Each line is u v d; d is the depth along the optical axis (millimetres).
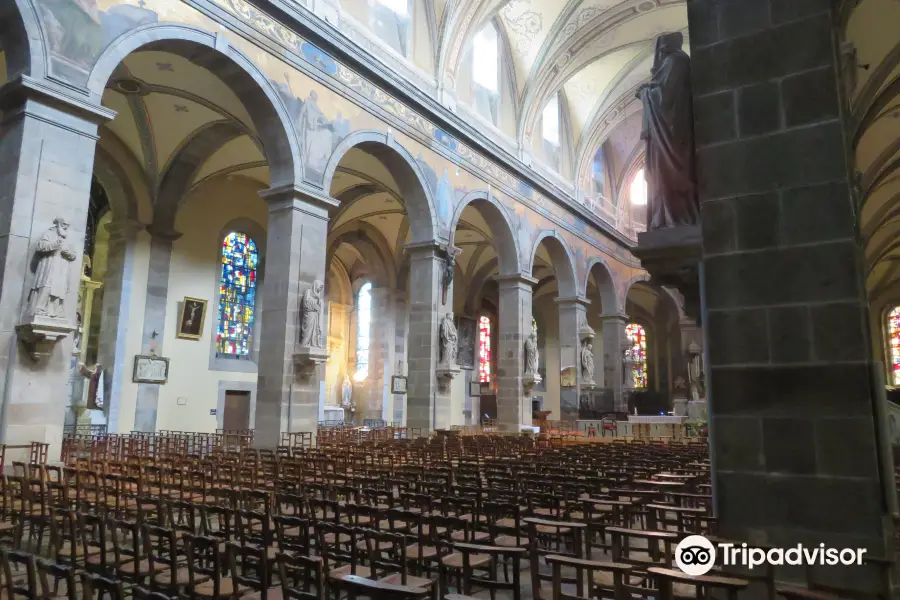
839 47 5734
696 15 6223
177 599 4734
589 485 8875
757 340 5543
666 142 7332
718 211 5859
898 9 8891
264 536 6242
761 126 5762
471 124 22891
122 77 16594
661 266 7355
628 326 44000
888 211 22344
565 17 24812
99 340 19797
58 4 10859
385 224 29938
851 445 5066
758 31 5887
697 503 8352
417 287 20438
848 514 5008
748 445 5465
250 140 20656
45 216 10391
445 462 12000
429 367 19906
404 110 19594
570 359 29703
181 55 13773
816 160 5488
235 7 14258
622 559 5918
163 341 20969
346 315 32500
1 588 4328
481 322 40281
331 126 16641
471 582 5152
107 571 6121
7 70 10727
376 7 19188
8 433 9664
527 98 26406
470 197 22625
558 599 4418
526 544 6707
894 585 4785
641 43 27422
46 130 10562
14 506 8258
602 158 35781
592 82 30359
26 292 10086
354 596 4066
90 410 18875
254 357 24328
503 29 25875
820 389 5238
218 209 23297
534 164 27406
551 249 29594
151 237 20703
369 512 6414
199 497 8789
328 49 16719
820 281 5344
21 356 9945
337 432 21422
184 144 20156
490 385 39875
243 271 24297
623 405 34125
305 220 15633
